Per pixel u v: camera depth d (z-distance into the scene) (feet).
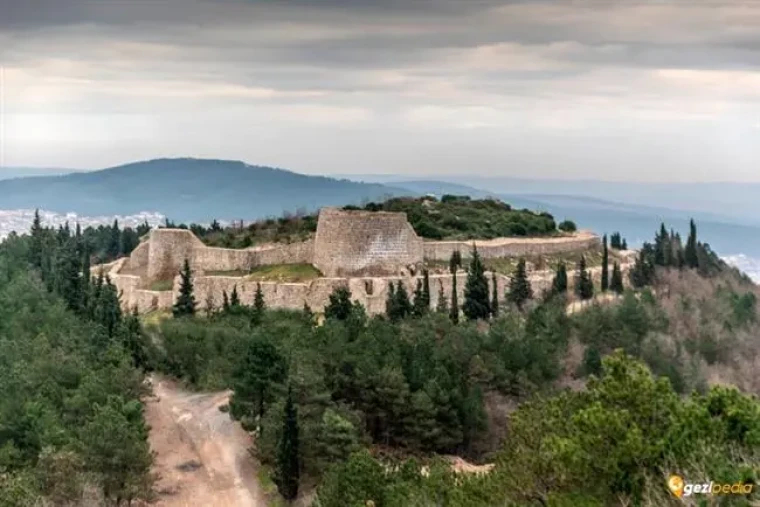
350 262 420.77
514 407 285.02
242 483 251.80
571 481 126.00
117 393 256.11
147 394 284.00
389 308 376.27
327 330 306.35
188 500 239.30
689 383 326.85
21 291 375.45
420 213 517.96
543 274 450.30
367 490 179.01
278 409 245.86
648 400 134.31
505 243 481.05
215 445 278.87
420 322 340.39
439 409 265.13
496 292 399.03
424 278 396.78
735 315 428.56
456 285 409.49
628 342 349.61
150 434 284.20
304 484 238.27
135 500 228.43
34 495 171.94
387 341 301.63
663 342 356.38
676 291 467.93
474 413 270.67
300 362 264.52
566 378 317.01
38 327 329.11
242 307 390.42
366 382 267.39
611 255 535.19
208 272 462.60
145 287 462.19
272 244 485.15
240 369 284.20
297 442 232.53
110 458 206.69
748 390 344.08
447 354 299.17
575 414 136.46
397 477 184.55
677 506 115.14
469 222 522.06
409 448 263.90
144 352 337.72
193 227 653.71
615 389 136.87
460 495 144.66
